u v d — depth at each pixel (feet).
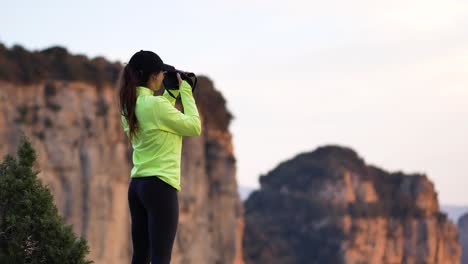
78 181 320.29
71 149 320.29
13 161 51.70
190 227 389.80
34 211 49.67
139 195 35.32
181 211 388.78
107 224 326.85
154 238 35.04
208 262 399.85
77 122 325.83
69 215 315.58
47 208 50.06
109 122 335.67
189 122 35.19
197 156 406.00
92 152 326.65
